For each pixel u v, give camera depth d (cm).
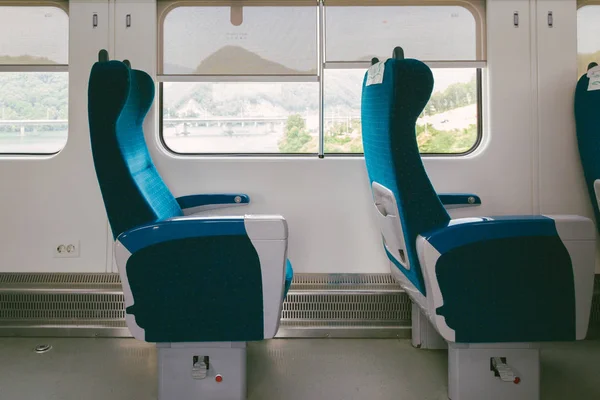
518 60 283
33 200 286
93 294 284
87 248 286
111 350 264
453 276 181
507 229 180
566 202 284
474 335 185
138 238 180
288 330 283
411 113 177
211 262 182
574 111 279
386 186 199
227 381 197
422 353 259
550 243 181
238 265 182
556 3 284
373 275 287
